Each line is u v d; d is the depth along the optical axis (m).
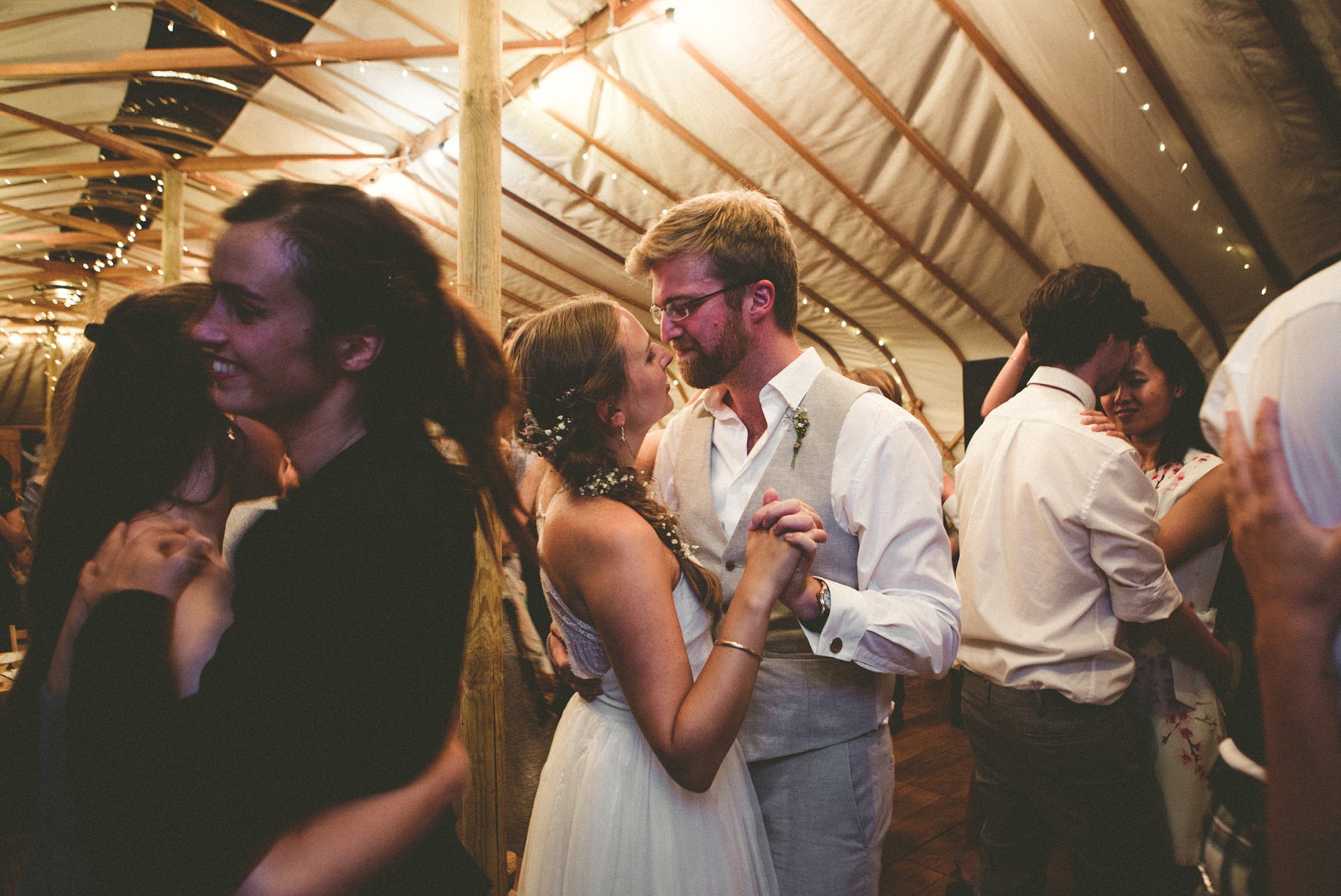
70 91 6.25
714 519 1.42
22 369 14.71
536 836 1.29
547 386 1.16
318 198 0.80
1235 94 3.95
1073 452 1.58
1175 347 2.17
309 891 0.65
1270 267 5.02
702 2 4.39
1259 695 0.71
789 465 1.35
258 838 0.66
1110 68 3.98
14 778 0.94
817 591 1.16
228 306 0.77
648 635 1.01
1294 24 3.52
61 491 1.00
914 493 1.26
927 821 3.15
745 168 5.87
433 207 7.78
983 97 4.65
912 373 8.59
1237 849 0.71
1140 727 1.63
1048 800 1.65
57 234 9.57
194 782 0.65
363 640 0.68
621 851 1.14
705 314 1.34
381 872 0.69
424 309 0.85
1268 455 0.60
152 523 0.85
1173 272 5.37
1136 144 4.41
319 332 0.78
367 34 5.26
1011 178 5.29
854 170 5.60
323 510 0.73
